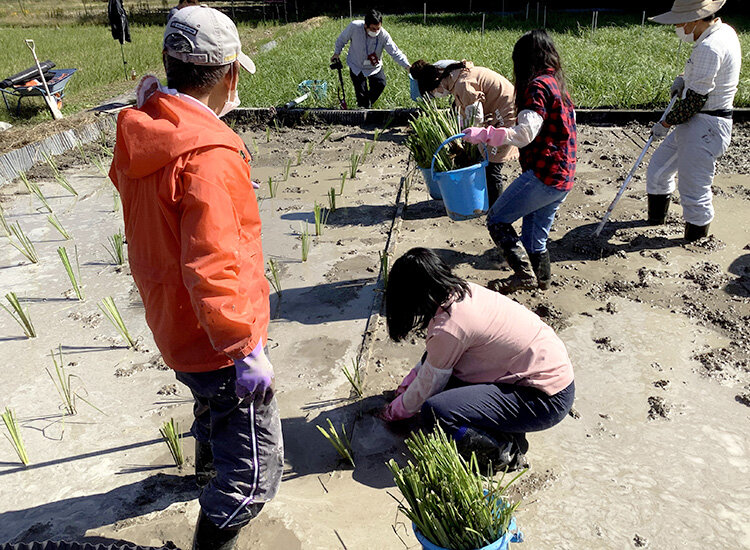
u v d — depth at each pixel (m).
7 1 31.33
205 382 2.42
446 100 7.36
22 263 5.49
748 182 6.43
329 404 3.71
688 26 4.81
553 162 4.24
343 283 4.99
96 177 7.39
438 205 6.31
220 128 2.26
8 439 3.59
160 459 3.40
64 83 10.20
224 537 2.57
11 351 4.34
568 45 13.02
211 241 2.07
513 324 3.02
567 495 3.04
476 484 2.48
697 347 4.06
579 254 5.28
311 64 12.07
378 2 26.62
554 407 3.04
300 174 7.29
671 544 2.78
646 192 6.09
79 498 3.18
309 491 3.14
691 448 3.29
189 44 2.22
